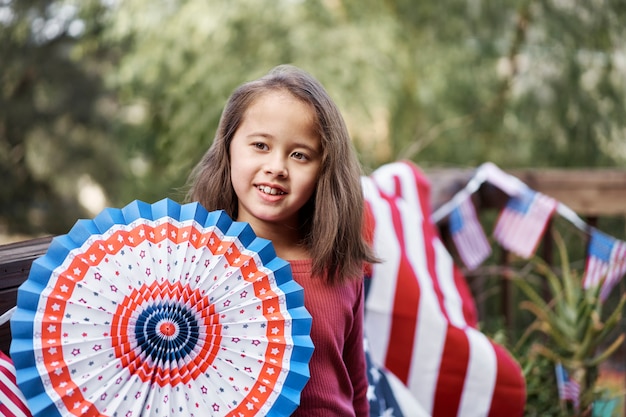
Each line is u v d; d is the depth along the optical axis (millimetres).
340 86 4805
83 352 1142
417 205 2418
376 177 2428
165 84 5238
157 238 1224
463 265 2895
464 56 5332
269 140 1375
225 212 1344
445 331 2186
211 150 1497
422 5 5426
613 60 5406
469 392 2180
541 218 2777
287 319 1266
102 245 1190
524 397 2229
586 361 2535
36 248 1454
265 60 4934
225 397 1216
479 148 5340
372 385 2006
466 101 5344
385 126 5273
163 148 5523
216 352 1226
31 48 8703
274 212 1389
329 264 1465
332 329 1454
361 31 5098
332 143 1409
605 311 3322
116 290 1169
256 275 1266
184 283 1212
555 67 5352
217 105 4910
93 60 8781
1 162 9008
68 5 7145
